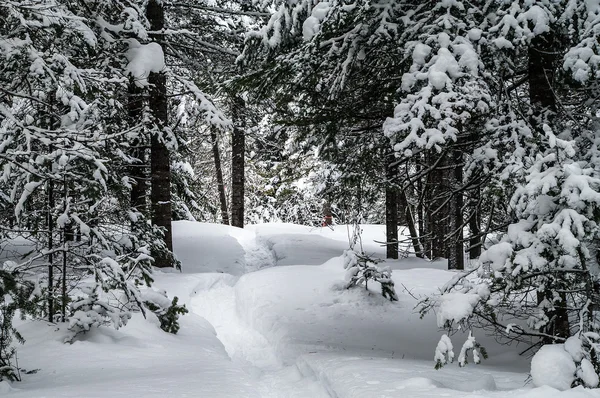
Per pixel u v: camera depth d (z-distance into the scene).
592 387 4.18
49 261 7.98
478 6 7.16
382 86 8.64
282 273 14.00
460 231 8.68
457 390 4.74
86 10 10.88
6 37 6.61
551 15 6.27
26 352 7.01
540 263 4.98
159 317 9.04
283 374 7.25
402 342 9.50
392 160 9.16
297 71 8.43
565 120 7.66
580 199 4.74
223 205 29.50
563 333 6.14
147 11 13.96
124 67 11.43
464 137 7.95
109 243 8.64
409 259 18.78
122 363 6.74
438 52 6.45
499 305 5.58
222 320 11.84
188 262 17.16
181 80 12.97
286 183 34.56
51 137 6.84
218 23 15.77
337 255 20.22
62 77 7.40
